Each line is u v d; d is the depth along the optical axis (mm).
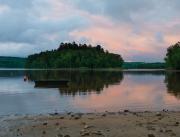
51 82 67750
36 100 36750
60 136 14477
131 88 56344
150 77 107438
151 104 31719
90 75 124625
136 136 14273
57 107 29766
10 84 72438
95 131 15438
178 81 79875
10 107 29922
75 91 50188
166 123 17500
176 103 32406
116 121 18328
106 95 42656
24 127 17141
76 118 19891
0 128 17062
